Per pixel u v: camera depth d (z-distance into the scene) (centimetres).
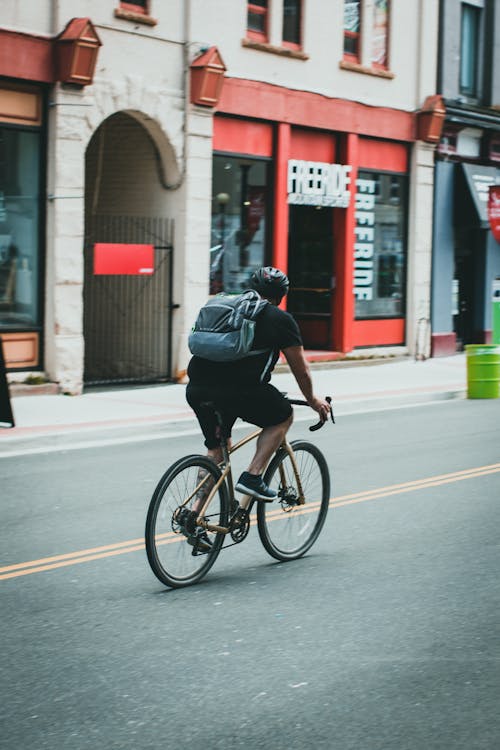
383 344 2850
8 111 1931
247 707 584
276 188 2483
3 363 1586
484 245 3159
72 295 2014
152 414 1786
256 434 861
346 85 2647
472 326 3194
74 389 2020
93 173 2380
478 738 547
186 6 2220
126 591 808
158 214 2284
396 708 585
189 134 2234
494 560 906
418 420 1833
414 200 2888
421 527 1027
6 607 762
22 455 1422
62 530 995
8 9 1902
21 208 1973
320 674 636
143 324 2319
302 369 827
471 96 3098
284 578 850
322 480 934
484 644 692
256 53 2397
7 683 617
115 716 571
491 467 1353
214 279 2375
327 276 2731
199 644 688
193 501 819
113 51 2077
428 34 2877
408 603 782
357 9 2695
